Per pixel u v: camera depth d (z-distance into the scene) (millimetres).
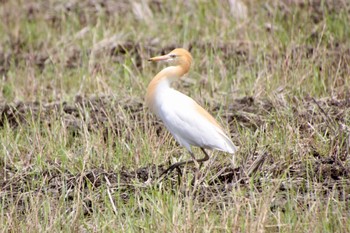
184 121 10672
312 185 10336
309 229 8938
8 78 16109
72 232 9406
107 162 11531
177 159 11531
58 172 11406
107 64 16125
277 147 11438
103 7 19750
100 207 10203
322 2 16906
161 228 9133
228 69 15805
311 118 12461
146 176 10945
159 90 10898
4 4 20609
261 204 9359
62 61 16578
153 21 18453
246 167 10789
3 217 9836
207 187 10383
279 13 17625
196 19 18219
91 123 12828
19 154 12047
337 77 14336
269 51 16078
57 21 19234
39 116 12977
